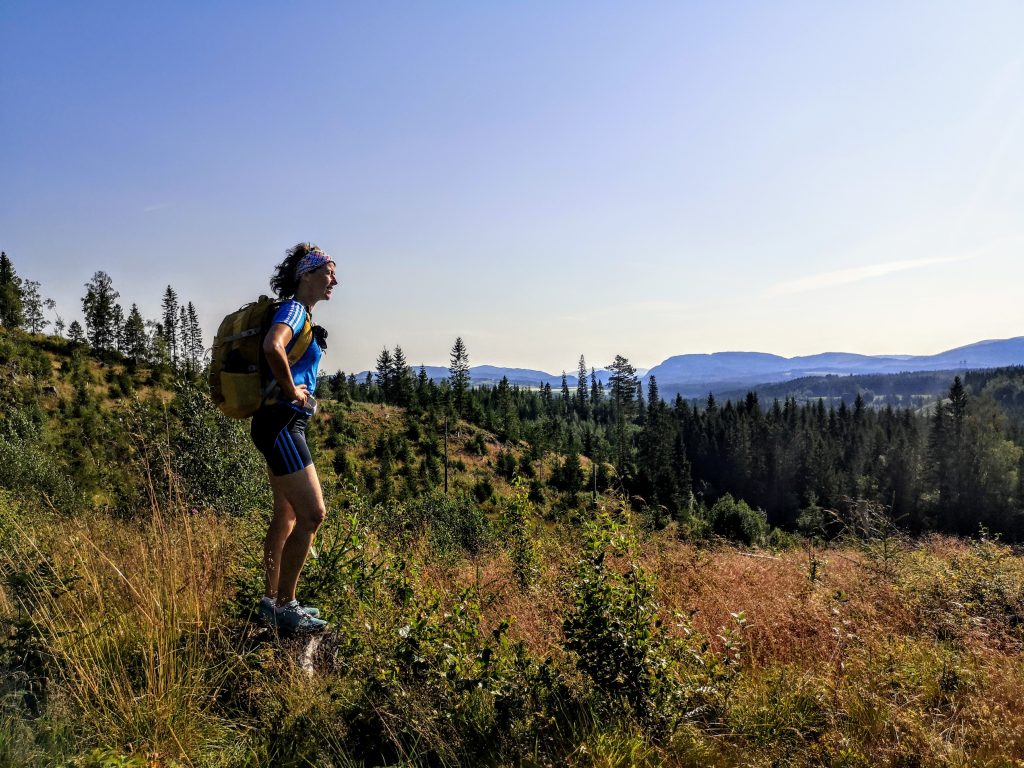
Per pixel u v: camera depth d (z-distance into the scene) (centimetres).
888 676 325
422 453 8856
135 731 231
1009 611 494
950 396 9869
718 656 324
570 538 673
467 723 259
